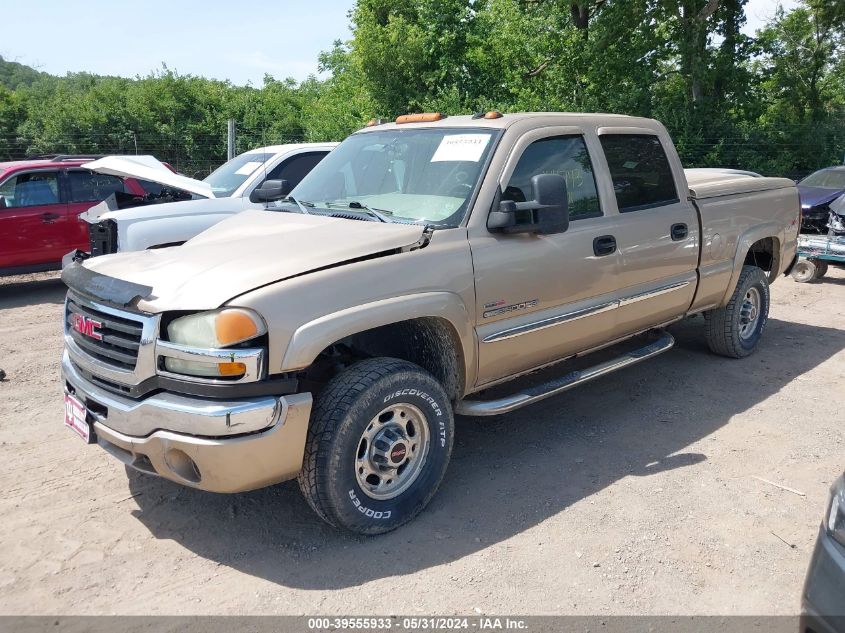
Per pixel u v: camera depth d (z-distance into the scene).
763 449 4.57
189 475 3.22
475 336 3.92
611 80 20.00
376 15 23.61
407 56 20.62
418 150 4.45
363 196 4.40
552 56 20.30
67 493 4.00
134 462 3.34
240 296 3.12
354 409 3.33
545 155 4.41
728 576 3.27
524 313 4.18
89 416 3.50
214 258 3.52
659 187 5.22
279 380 3.15
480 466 4.35
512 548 3.47
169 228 6.96
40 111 26.19
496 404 4.09
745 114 21.02
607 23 18.98
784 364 6.29
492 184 4.06
